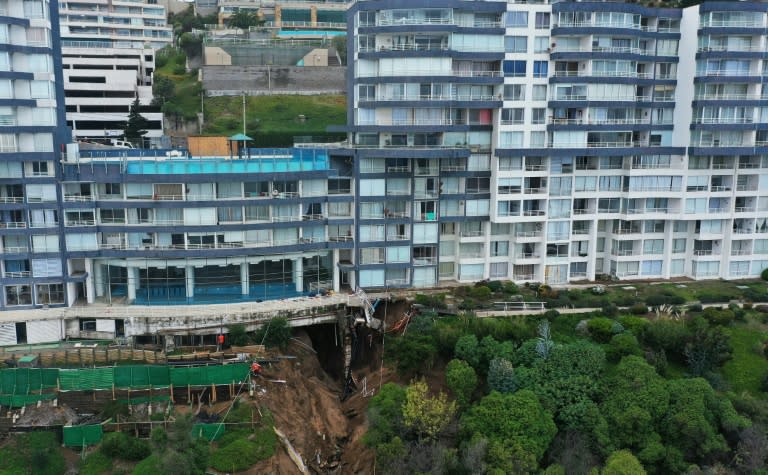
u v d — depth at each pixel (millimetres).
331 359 91562
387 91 94375
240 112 171250
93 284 89125
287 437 71375
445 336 79688
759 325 88750
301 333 88688
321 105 178500
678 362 83000
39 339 82125
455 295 94438
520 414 68562
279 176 88625
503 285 97062
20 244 85750
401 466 64750
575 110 100062
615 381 74375
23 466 63969
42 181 84062
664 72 104250
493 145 98062
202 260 88250
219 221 88750
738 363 83312
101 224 87000
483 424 68688
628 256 103938
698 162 102750
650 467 69438
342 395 85125
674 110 104375
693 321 86562
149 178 85375
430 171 95562
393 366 82000
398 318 88812
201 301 89375
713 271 106000
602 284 101812
